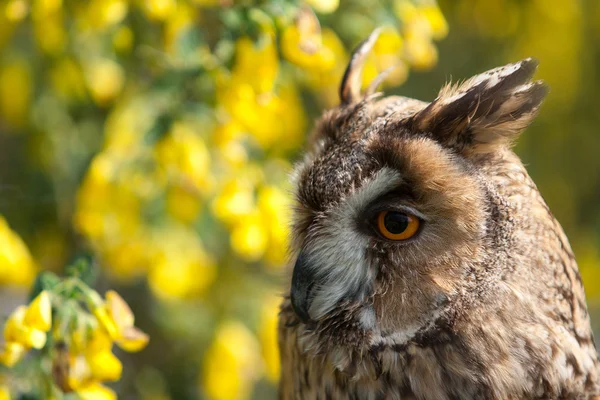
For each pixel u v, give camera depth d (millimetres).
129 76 10586
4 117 11039
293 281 8141
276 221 9273
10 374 7754
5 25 9836
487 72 7867
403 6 9734
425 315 7805
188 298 10531
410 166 7582
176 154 9172
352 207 7820
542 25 13055
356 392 8266
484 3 12883
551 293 7836
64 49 10344
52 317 7570
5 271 8867
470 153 7695
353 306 7992
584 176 14445
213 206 9547
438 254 7641
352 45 9820
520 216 7648
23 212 11102
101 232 9555
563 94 13773
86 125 11109
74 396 7688
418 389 7988
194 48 9266
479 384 7801
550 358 7809
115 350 11602
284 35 8664
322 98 10359
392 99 8227
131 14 10070
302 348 8508
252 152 9867
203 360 11266
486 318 7691
